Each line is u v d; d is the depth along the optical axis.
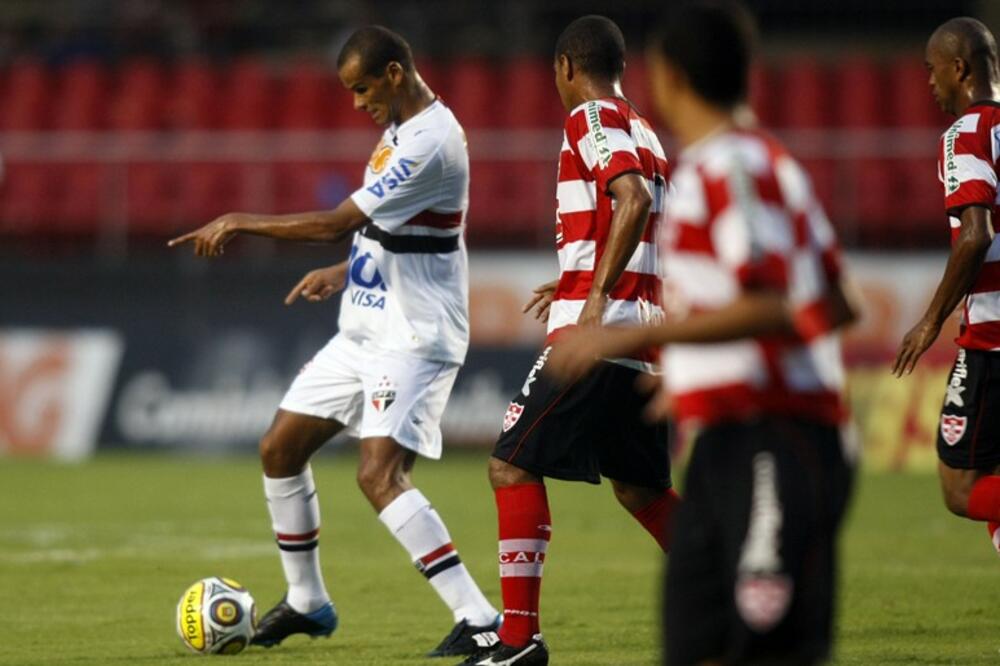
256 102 81.19
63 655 22.41
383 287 23.42
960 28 22.67
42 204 73.56
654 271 20.88
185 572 32.09
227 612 22.25
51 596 28.81
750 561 12.73
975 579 30.48
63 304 64.31
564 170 20.78
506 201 70.19
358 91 23.11
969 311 23.17
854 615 25.78
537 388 20.34
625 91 77.00
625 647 22.84
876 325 60.88
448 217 23.61
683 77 13.44
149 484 52.59
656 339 12.80
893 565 32.97
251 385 62.44
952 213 21.91
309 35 87.88
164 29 87.38
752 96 79.38
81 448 62.88
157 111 81.00
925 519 42.81
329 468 59.56
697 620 13.27
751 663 12.82
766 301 12.51
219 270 63.69
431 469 57.47
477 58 84.69
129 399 63.22
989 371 23.06
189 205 70.06
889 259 61.41
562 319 20.67
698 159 13.09
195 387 62.75
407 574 31.92
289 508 23.27
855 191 65.00
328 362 23.69
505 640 20.33
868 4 84.06
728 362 13.21
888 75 80.88
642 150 20.81
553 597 28.36
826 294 13.84
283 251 64.31
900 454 58.41
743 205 12.70
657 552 35.66
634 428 20.69
